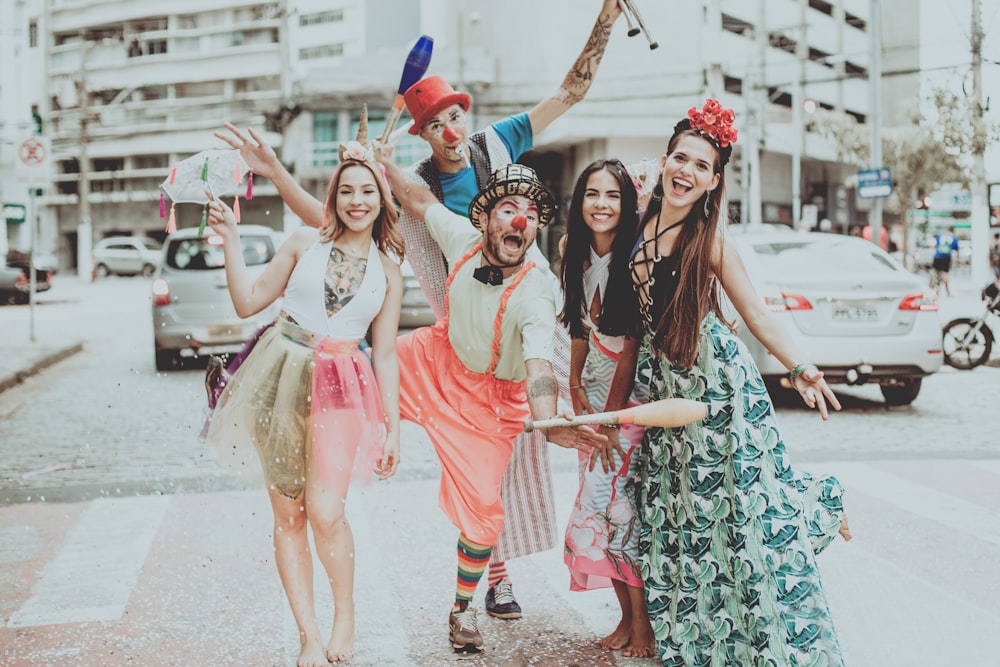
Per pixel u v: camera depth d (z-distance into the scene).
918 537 4.29
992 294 10.36
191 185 3.15
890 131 29.61
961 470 5.56
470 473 3.03
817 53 38.22
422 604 3.56
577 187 3.07
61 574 3.88
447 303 3.16
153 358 11.96
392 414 3.10
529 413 3.20
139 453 6.38
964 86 20.81
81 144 39.78
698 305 2.72
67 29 49.50
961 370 10.41
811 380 2.73
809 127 35.88
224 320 10.24
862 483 5.27
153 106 46.91
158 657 3.08
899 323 7.42
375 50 45.91
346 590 3.03
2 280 22.59
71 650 3.13
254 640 3.22
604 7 3.57
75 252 49.28
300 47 47.09
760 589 2.67
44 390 9.41
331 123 36.72
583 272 3.14
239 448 3.07
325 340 3.03
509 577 3.72
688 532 2.81
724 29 33.69
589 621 3.41
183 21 48.19
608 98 30.50
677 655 2.86
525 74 32.34
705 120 2.73
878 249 8.11
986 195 23.20
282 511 3.04
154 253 38.97
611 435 2.99
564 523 4.56
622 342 3.11
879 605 3.48
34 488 5.39
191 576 3.85
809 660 2.61
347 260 3.06
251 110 44.00
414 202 3.46
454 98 3.41
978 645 3.13
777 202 36.22
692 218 2.77
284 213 40.16
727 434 2.73
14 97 34.75
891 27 40.38
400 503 4.98
